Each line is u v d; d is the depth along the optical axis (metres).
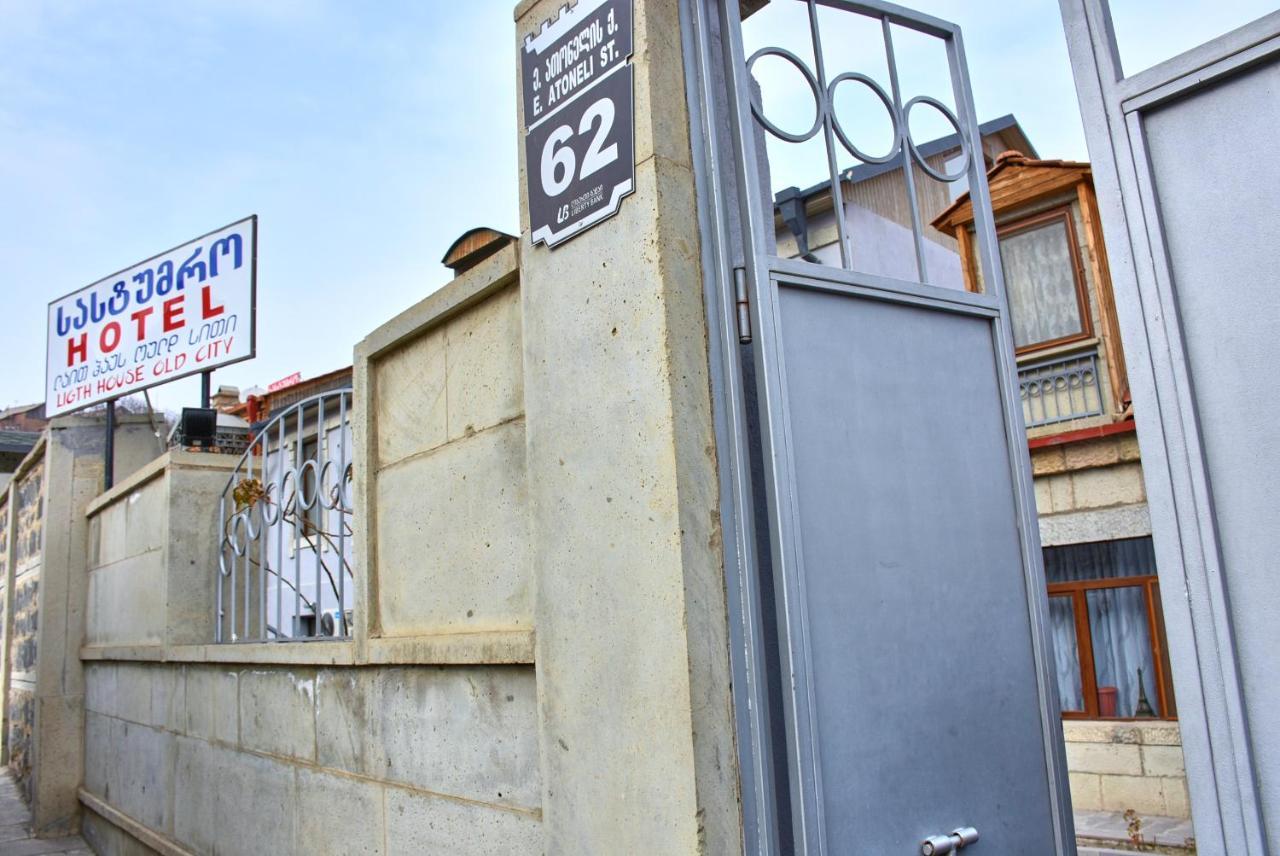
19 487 9.45
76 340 8.90
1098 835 8.02
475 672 2.74
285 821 3.74
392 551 3.26
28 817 7.41
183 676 4.95
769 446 2.06
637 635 2.06
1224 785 1.66
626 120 2.21
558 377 2.36
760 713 2.00
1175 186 1.79
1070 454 9.19
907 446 2.32
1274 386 1.65
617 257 2.20
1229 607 1.68
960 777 2.22
